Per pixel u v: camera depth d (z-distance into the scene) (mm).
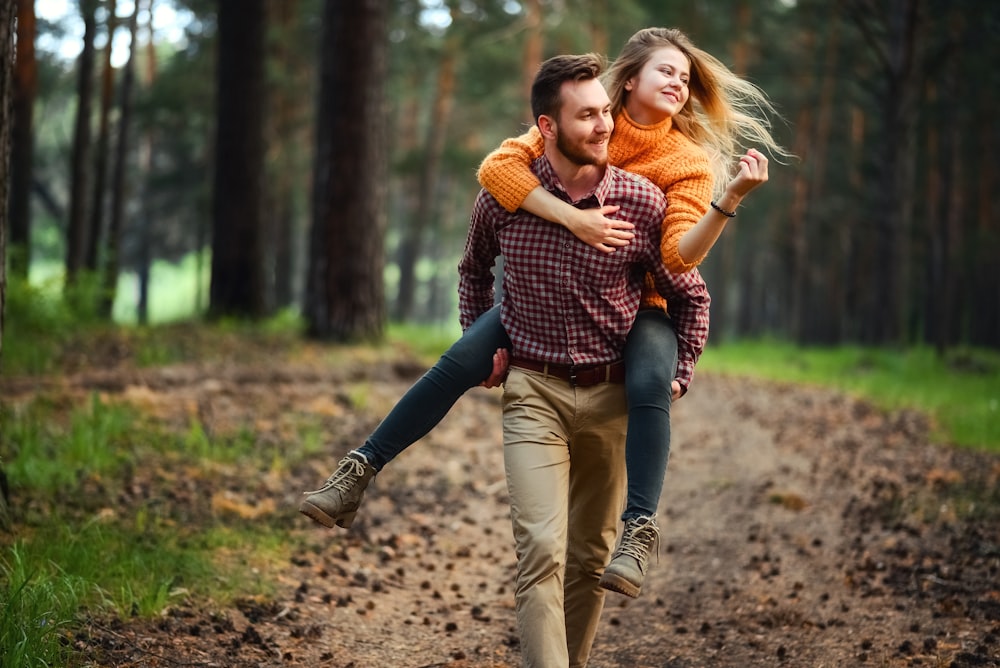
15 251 13422
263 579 4621
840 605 4746
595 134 2947
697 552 5871
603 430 3150
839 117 34469
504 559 5703
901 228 20922
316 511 3053
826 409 12227
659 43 3266
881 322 21031
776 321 51531
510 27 25562
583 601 3354
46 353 9398
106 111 18859
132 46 19406
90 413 6969
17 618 3367
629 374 3070
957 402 12086
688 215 3041
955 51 21938
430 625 4477
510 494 3055
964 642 4141
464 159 30016
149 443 6719
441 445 8547
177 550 4664
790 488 7477
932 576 5047
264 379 9750
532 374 3127
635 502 2941
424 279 60094
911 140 24703
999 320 35375
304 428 8000
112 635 3646
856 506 6785
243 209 15312
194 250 39281
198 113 26469
